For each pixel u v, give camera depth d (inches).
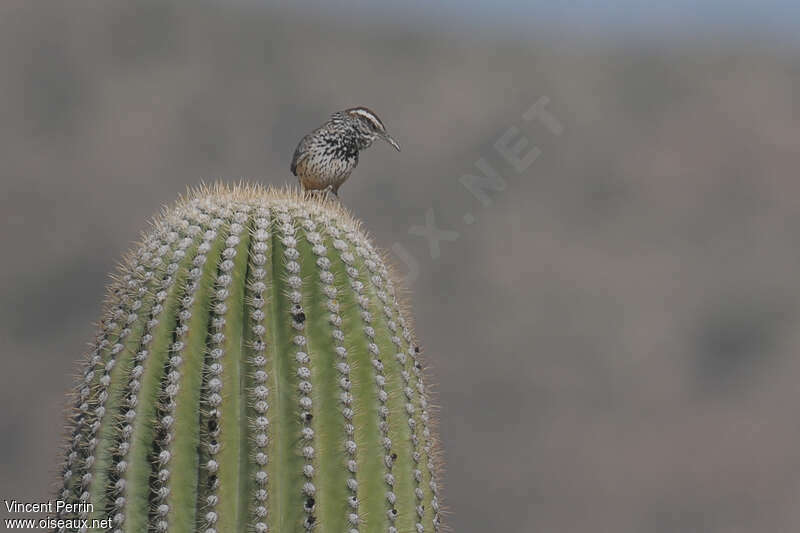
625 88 1201.4
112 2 1202.0
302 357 205.6
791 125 1219.2
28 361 869.2
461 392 971.3
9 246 961.5
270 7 1222.3
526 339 1011.9
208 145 1136.2
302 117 1160.2
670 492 935.7
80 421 207.2
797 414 978.7
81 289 964.6
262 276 208.8
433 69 1176.8
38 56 1186.0
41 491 780.6
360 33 1211.2
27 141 1101.1
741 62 1250.0
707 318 1076.5
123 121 1149.1
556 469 927.7
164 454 200.2
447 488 905.5
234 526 201.0
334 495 205.0
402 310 223.5
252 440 202.5
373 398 209.9
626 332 1052.5
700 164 1190.3
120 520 200.4
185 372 202.8
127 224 1037.2
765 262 1143.6
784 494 950.4
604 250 1106.1
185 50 1189.1
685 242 1116.5
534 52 1213.7
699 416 990.4
